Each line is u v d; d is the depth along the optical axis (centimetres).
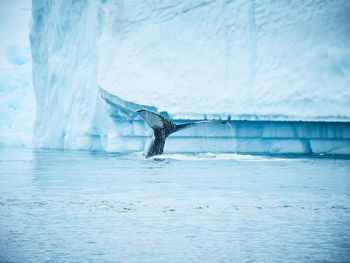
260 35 13350
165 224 3484
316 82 12619
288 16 13338
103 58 13862
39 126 17850
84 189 5219
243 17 13475
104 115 14212
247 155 10781
